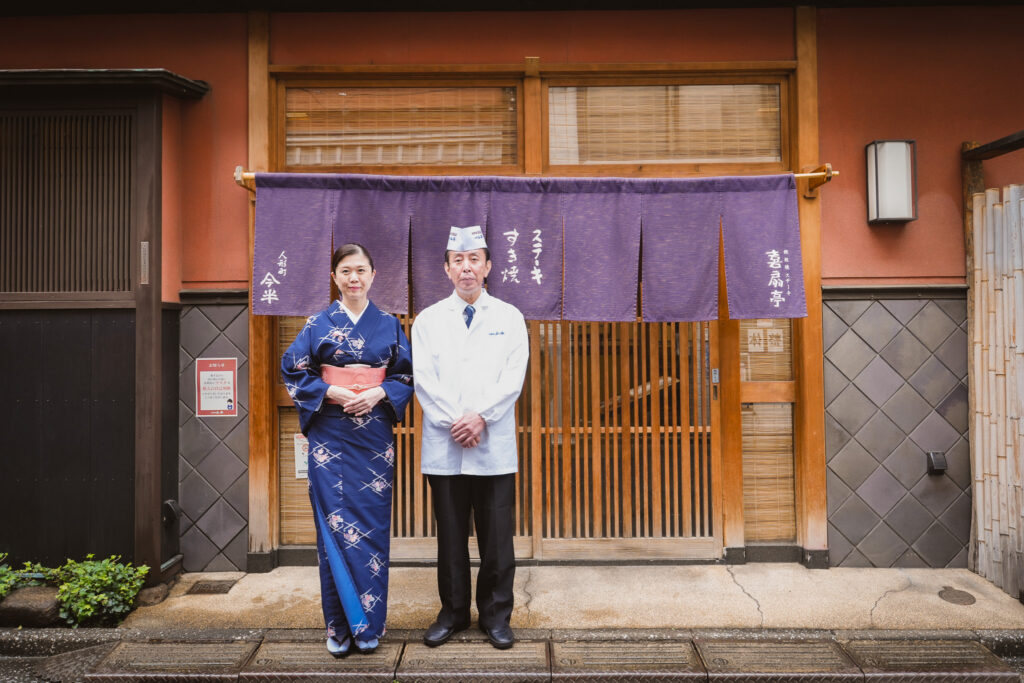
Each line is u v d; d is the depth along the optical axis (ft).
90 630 10.93
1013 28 13.60
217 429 13.37
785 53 13.55
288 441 13.73
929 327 13.43
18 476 12.44
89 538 12.32
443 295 12.03
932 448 13.38
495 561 10.18
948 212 13.53
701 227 12.10
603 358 13.65
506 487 10.27
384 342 10.16
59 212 12.52
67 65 13.56
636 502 13.57
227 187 13.43
